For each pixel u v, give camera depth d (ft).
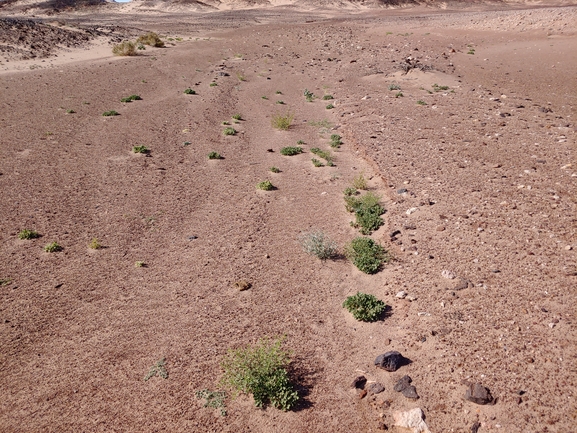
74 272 29.48
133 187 41.96
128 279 28.86
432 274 27.07
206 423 18.79
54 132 54.70
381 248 30.53
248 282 28.19
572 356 19.86
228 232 34.50
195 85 81.25
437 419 18.22
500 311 23.15
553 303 23.03
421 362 21.17
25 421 19.01
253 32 142.00
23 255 31.12
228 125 61.26
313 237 31.86
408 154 45.21
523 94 64.39
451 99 64.28
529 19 118.21
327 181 43.32
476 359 20.61
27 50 100.58
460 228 30.99
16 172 43.57
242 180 44.04
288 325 24.47
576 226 29.04
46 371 21.68
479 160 41.50
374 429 18.26
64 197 39.42
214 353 22.54
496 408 18.12
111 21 194.90
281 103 72.33
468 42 108.37
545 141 44.57
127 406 19.67
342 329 24.11
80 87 75.61
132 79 82.74
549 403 17.94
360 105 66.33
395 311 24.89
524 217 30.94
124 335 23.98
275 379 20.02
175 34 141.28
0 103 64.85
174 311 25.82
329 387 20.44
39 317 25.34
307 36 130.62
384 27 143.74
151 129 57.88
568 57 82.17
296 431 18.34
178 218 36.76
